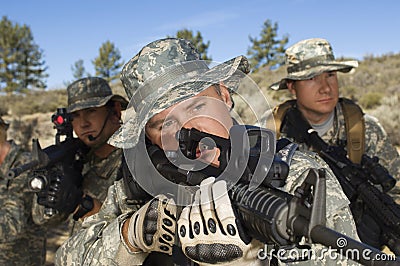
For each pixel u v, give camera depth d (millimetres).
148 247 1759
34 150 3162
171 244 1698
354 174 3115
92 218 2209
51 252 6945
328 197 1522
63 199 3246
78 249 2055
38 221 3398
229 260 1404
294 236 1144
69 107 3426
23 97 30719
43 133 19312
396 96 19094
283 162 1387
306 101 3641
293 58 3793
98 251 1938
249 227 1312
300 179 1481
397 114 15812
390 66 28625
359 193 3059
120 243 1870
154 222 1732
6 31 46312
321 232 1075
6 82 46406
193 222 1455
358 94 22047
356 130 3586
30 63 47156
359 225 3061
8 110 26016
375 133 3721
